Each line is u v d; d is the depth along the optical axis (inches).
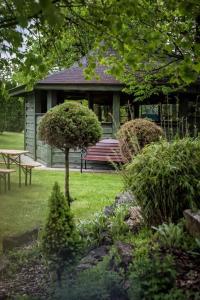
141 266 100.3
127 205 205.0
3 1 105.3
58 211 114.0
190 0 105.7
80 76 475.8
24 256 159.2
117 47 123.7
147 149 178.5
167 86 372.5
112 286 106.6
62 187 341.7
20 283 134.3
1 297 123.5
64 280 110.3
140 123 340.8
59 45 151.3
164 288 93.7
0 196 301.0
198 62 117.0
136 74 339.9
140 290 94.3
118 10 106.6
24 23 75.1
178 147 171.2
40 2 66.3
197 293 94.7
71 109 259.4
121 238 155.7
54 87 471.2
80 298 104.0
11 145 729.6
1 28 112.9
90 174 427.2
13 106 995.3
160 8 143.5
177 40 133.6
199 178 161.5
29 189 332.2
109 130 479.2
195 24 161.6
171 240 136.3
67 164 269.0
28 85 158.2
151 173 163.2
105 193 315.0
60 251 112.0
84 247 126.7
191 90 434.0
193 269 113.2
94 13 112.5
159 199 161.8
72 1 113.9
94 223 175.3
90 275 112.3
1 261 156.7
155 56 140.4
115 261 123.3
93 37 138.2
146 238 151.5
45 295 120.0
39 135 268.7
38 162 527.8
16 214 241.1
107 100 569.3
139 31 120.4
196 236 136.1
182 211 160.2
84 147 270.8
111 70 135.3
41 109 560.4
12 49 129.0
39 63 125.7
